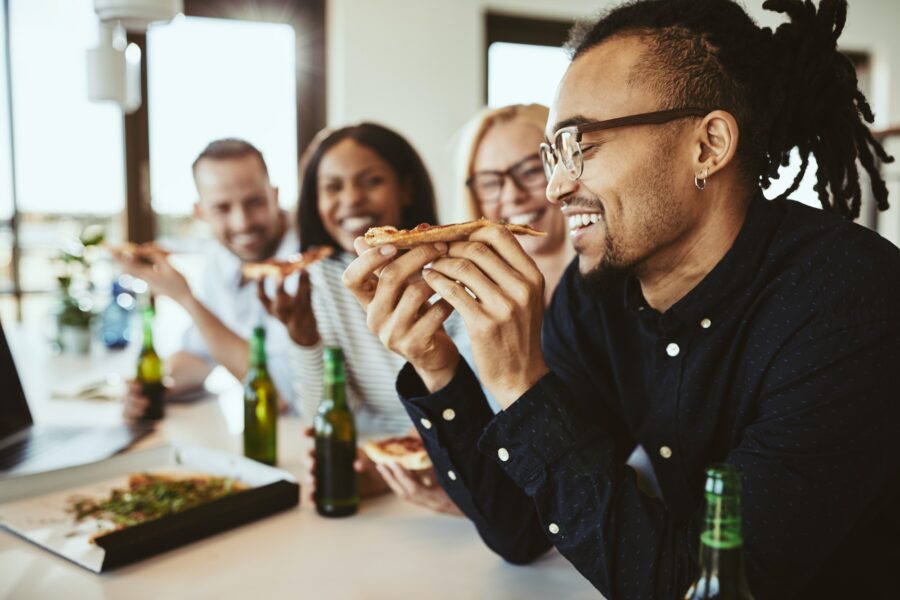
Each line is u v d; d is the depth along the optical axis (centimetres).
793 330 91
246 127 418
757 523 81
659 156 92
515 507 102
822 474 83
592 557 86
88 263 298
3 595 93
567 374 123
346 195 190
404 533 115
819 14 98
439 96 441
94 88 261
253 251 228
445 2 437
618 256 96
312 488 123
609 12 102
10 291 400
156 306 411
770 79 98
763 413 92
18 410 171
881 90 517
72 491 127
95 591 95
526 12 460
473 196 204
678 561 82
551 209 195
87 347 294
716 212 97
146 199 404
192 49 403
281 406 194
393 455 122
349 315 188
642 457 137
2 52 380
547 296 203
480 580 100
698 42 93
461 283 90
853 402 84
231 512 115
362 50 426
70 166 396
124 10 210
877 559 97
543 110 200
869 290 86
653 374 108
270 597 94
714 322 99
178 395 214
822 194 107
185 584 97
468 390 101
